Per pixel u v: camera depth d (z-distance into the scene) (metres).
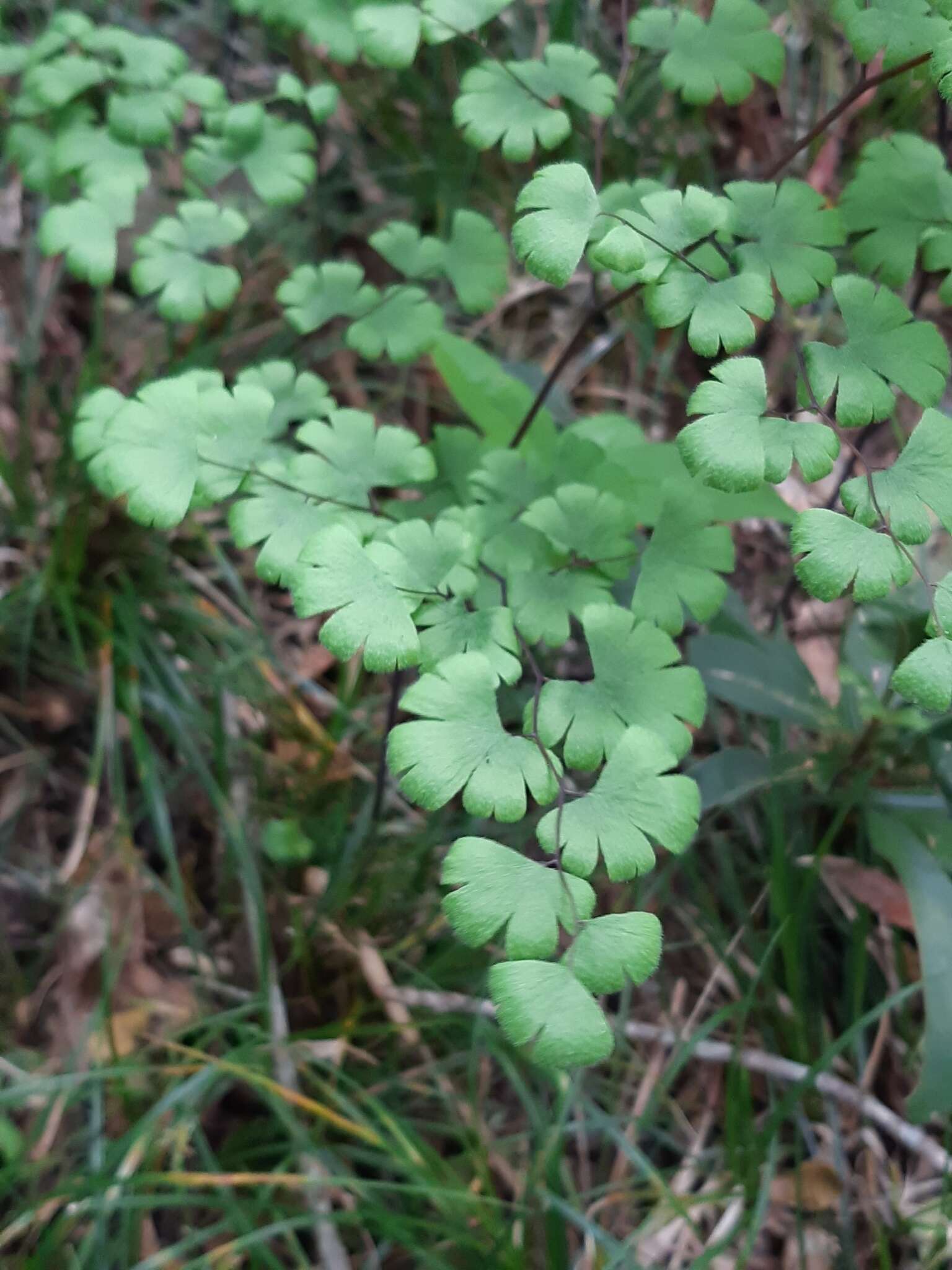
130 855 0.25
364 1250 0.23
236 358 0.30
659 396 0.32
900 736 0.24
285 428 0.22
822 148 0.31
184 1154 0.23
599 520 0.21
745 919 0.25
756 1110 0.25
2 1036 0.24
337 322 0.31
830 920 0.26
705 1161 0.24
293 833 0.26
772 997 0.25
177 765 0.27
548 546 0.21
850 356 0.18
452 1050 0.25
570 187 0.17
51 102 0.24
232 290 0.23
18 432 0.28
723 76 0.22
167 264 0.23
